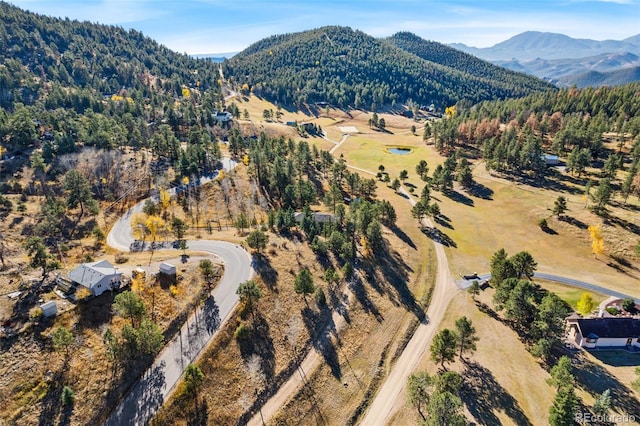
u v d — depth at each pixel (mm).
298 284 72000
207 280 72188
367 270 87438
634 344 66500
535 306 69375
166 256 80938
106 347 55062
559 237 102812
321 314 72500
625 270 88438
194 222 105438
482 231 110812
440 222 116688
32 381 49156
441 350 60031
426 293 83750
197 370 51969
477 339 63688
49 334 54719
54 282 65438
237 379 56531
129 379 52875
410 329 73125
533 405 56250
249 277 74750
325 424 53875
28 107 157125
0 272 67500
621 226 99375
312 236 94125
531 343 68562
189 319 63781
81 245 86375
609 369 61938
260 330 64750
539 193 125312
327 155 154375
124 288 66125
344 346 66750
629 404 55438
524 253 79562
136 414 48938
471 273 91500
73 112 161125
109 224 100312
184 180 123312
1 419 45094
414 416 54969
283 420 52906
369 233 93562
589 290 82250
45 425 45750
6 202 96562
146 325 55406
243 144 158750
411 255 97312
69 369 51500
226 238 92250
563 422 48969
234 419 51719
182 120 182250
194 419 50219
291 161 134500
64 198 107125
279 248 88188
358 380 61000
